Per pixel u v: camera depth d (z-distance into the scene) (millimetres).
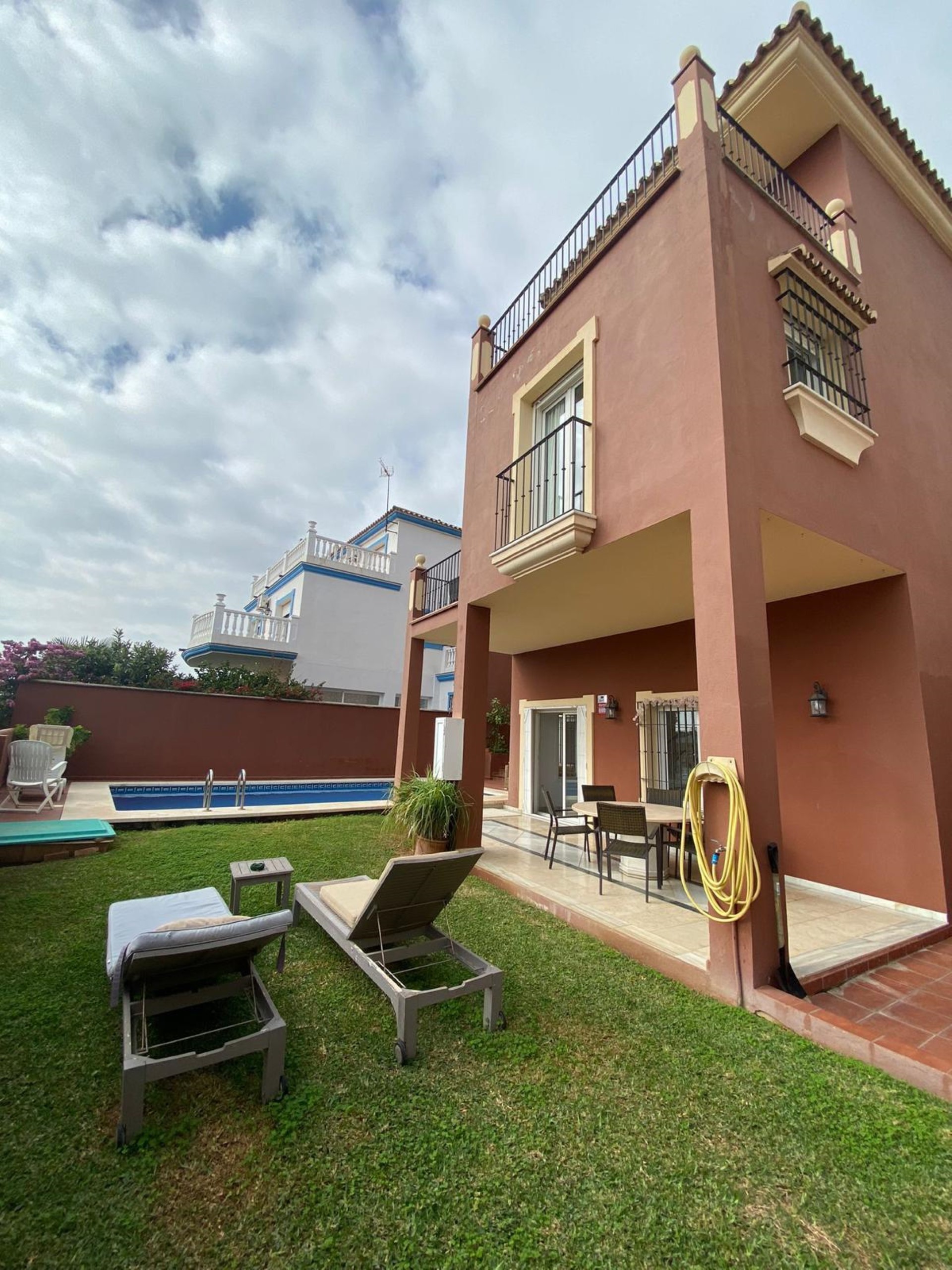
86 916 4438
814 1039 3143
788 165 7641
